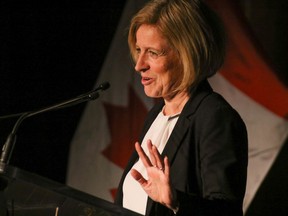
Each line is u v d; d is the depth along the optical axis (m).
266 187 8.55
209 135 3.83
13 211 3.20
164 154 4.03
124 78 9.34
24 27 10.38
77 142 9.63
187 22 3.96
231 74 8.52
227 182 3.58
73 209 3.01
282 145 8.25
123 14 9.45
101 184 9.46
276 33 8.50
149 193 3.36
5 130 10.10
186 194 3.39
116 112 9.37
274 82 8.37
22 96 10.46
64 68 10.25
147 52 4.12
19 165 10.48
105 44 9.95
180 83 4.14
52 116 10.39
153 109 4.70
